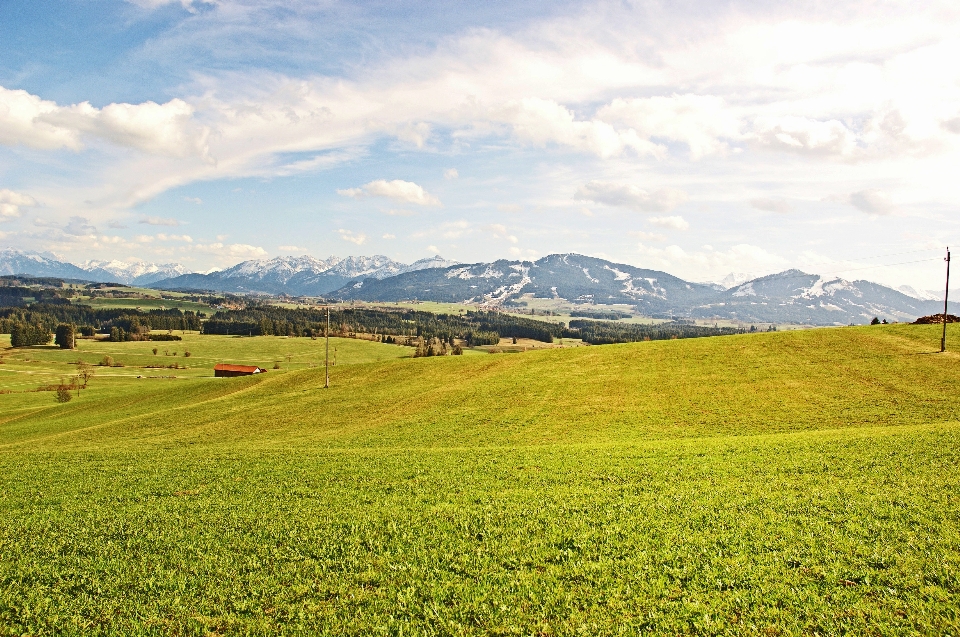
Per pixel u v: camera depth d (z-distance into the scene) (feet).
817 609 46.78
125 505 87.71
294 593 54.24
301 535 69.51
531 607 49.67
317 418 212.23
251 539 68.74
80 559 64.28
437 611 49.65
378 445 153.17
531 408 194.08
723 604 48.24
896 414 149.69
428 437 162.61
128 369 606.96
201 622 49.37
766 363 224.74
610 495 80.48
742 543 60.08
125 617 50.90
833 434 120.06
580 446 124.47
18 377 538.47
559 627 46.39
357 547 64.85
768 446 108.37
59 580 58.75
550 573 55.77
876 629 43.70
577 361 267.39
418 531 69.31
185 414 244.22
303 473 105.81
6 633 49.08
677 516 69.36
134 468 118.93
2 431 255.09
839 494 74.28
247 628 48.26
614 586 52.54
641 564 56.65
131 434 209.87
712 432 146.82
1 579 59.67
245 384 309.42
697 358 245.45
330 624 48.44
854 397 171.63
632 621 46.57
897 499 70.38
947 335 237.25
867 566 53.31
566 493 82.64
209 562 61.98
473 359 301.63
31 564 63.36
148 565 61.93
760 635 44.04
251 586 55.88
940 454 92.22
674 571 54.60
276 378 314.76
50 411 311.27
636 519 69.10
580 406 190.90
